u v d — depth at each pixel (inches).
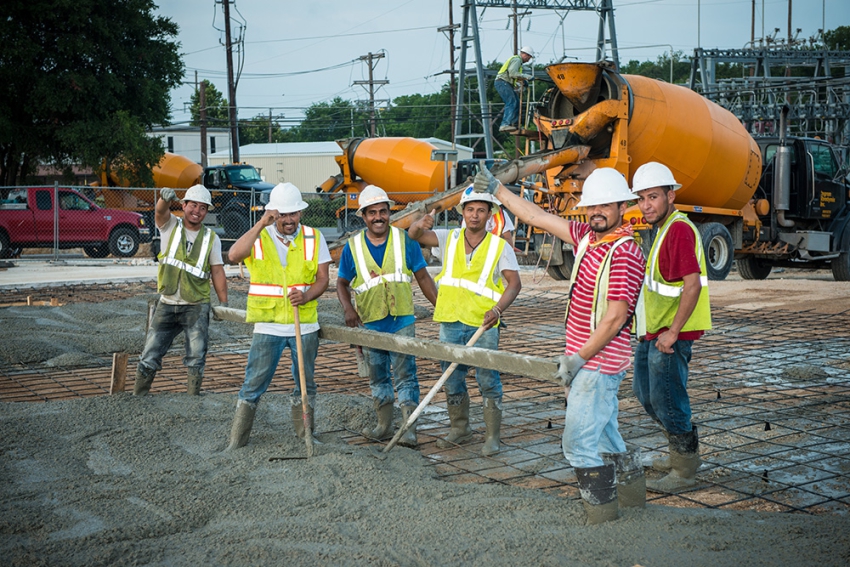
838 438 186.5
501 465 168.9
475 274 175.9
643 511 131.5
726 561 112.4
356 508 134.6
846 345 310.3
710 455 173.6
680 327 142.4
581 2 1144.8
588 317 129.5
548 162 447.5
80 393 239.5
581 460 126.2
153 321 217.0
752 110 858.1
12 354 287.7
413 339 154.8
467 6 1179.9
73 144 917.8
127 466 160.6
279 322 172.6
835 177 564.4
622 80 447.2
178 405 208.8
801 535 121.2
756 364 275.7
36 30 916.0
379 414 187.8
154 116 1035.9
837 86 919.0
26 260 749.9
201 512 133.0
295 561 114.6
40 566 112.8
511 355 132.4
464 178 770.8
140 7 975.6
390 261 186.2
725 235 519.8
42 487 145.9
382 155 765.9
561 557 114.8
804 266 600.7
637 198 148.9
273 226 174.7
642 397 154.9
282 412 207.6
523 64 536.4
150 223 831.1
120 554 117.3
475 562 114.0
